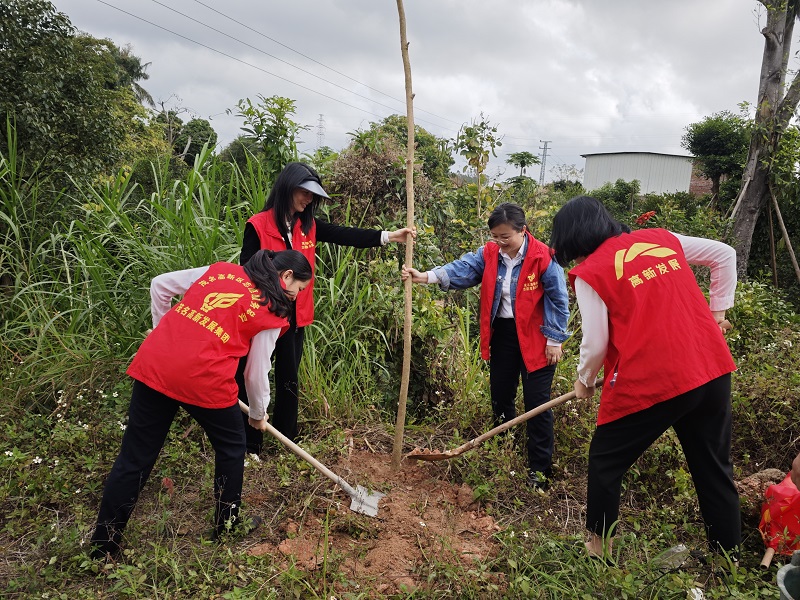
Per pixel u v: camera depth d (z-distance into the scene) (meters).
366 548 2.81
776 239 10.80
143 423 2.63
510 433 3.74
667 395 2.46
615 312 2.56
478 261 3.68
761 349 4.95
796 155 9.52
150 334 2.68
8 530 2.80
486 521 3.11
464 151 5.50
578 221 2.68
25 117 6.19
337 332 4.36
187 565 2.57
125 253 4.43
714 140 17.91
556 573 2.54
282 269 2.77
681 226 9.38
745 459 3.59
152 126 20.08
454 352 4.54
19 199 4.93
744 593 2.40
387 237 3.68
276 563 2.64
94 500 3.13
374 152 5.32
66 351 4.15
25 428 3.72
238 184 4.75
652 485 3.37
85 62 8.12
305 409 4.06
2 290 4.75
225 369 2.61
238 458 2.78
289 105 4.99
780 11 9.51
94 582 2.51
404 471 3.62
